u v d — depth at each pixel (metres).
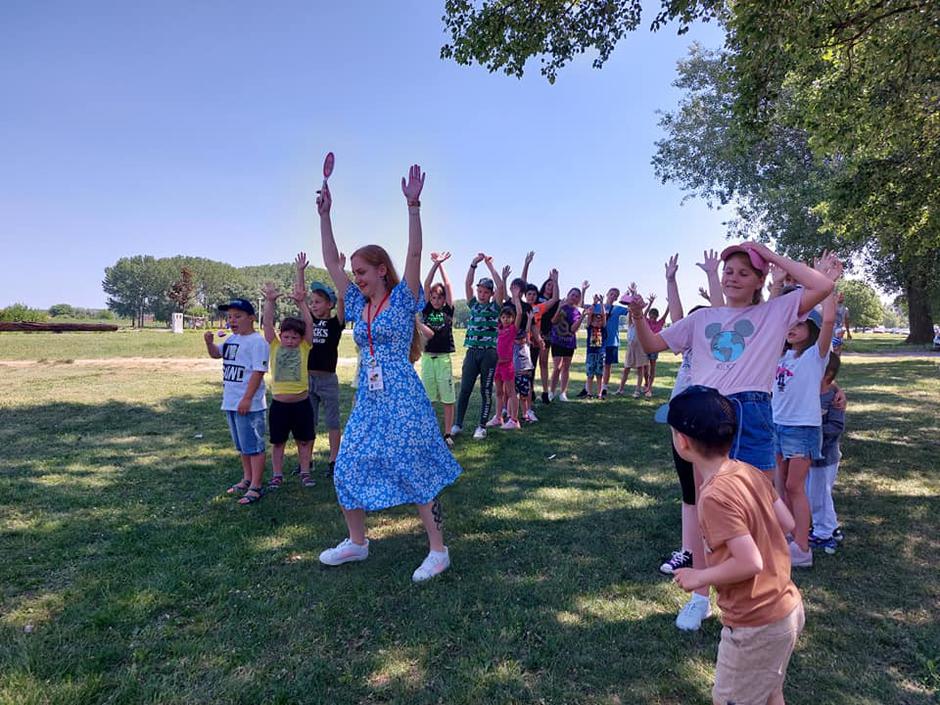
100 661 2.60
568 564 3.59
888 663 2.65
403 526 4.23
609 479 5.37
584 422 8.00
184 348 21.28
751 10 6.44
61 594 3.18
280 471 5.14
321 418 8.26
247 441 4.69
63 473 5.46
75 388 10.82
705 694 2.41
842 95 8.09
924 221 9.94
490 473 5.54
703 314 3.07
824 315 3.47
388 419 3.35
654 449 6.50
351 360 17.58
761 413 2.81
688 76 23.17
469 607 3.09
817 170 19.83
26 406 8.82
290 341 5.00
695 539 3.29
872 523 4.33
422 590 3.27
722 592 1.91
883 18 7.04
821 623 2.97
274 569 3.52
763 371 2.84
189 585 3.29
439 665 2.60
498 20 7.94
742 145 8.14
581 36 8.21
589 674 2.54
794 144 21.00
